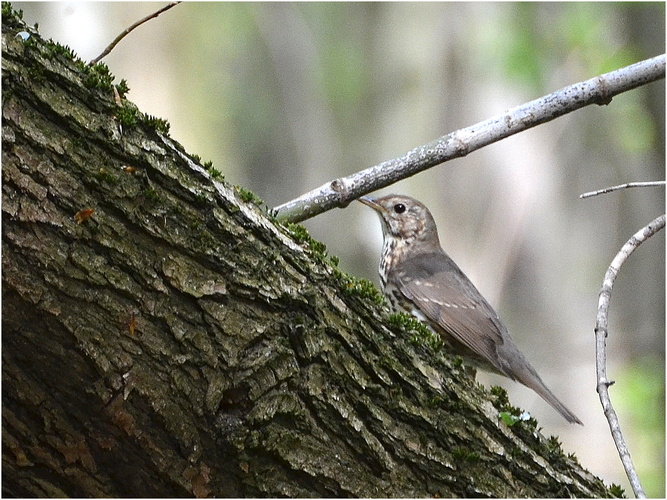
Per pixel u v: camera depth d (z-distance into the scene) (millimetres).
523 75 21328
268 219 7238
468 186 22625
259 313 6844
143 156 6625
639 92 21844
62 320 6355
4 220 6195
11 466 6734
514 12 21750
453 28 23953
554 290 22625
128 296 6480
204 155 26766
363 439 7035
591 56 21047
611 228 22781
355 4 27703
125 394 6520
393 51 26219
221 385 6676
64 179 6359
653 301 22719
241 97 28594
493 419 7609
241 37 28688
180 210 6703
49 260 6301
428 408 7336
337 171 28047
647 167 22812
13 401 6539
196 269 6695
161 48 26000
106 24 23266
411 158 9617
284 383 6828
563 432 21531
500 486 7477
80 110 6484
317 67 28859
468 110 23562
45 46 6477
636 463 19938
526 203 22328
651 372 21062
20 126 6254
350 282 7367
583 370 22047
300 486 6922
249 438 6719
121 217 6512
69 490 6848
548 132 22516
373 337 7250
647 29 21438
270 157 28672
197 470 6789
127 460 6750
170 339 6582
